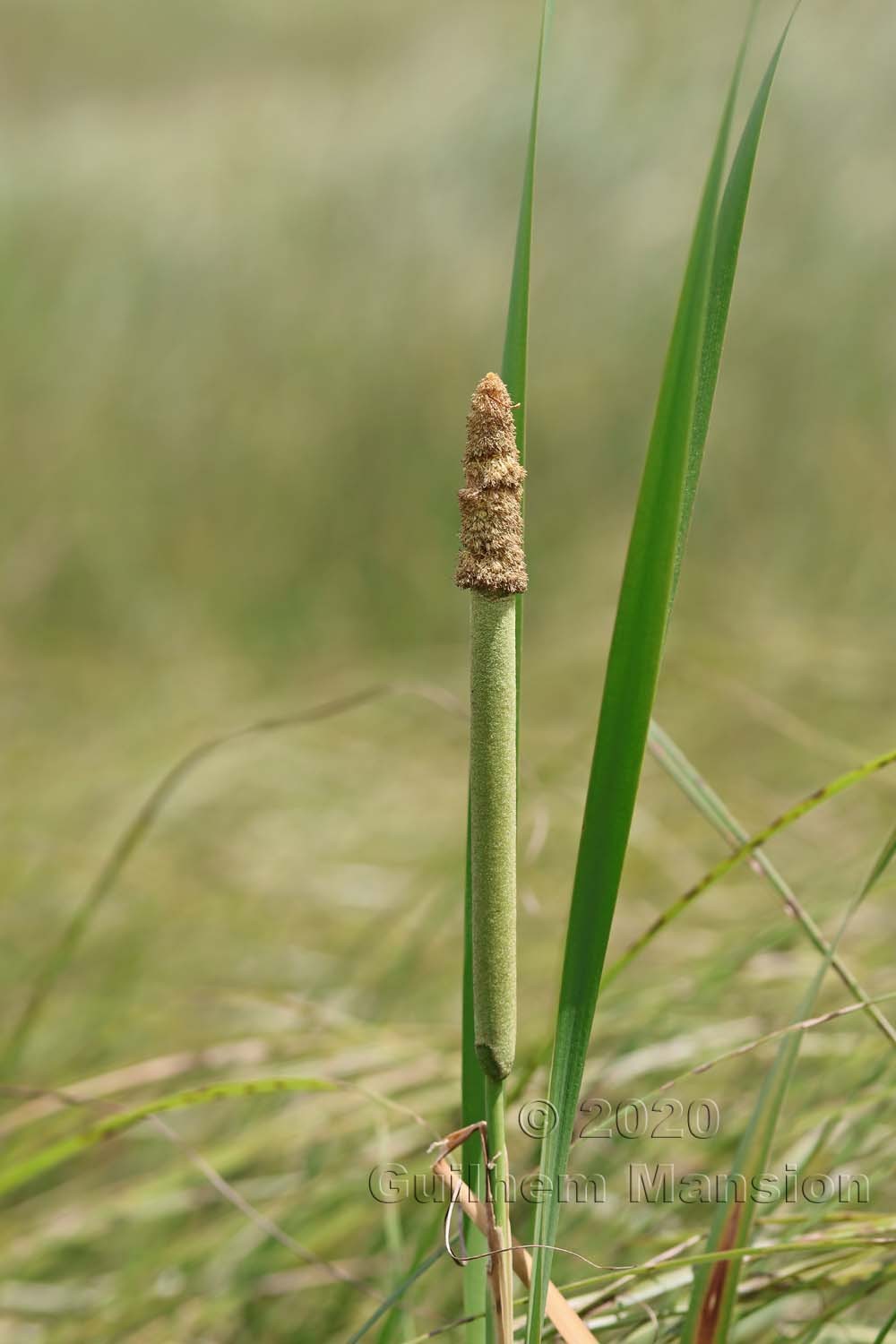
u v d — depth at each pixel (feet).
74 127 38.70
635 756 3.94
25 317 26.71
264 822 13.35
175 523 23.76
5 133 39.40
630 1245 5.17
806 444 19.95
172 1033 9.05
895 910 7.97
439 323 25.23
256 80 41.37
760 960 7.06
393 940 9.77
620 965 4.74
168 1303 6.01
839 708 13.39
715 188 3.84
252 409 24.68
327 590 22.75
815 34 25.50
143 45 48.06
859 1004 4.54
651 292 24.00
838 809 11.11
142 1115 4.92
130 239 27.81
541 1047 4.64
